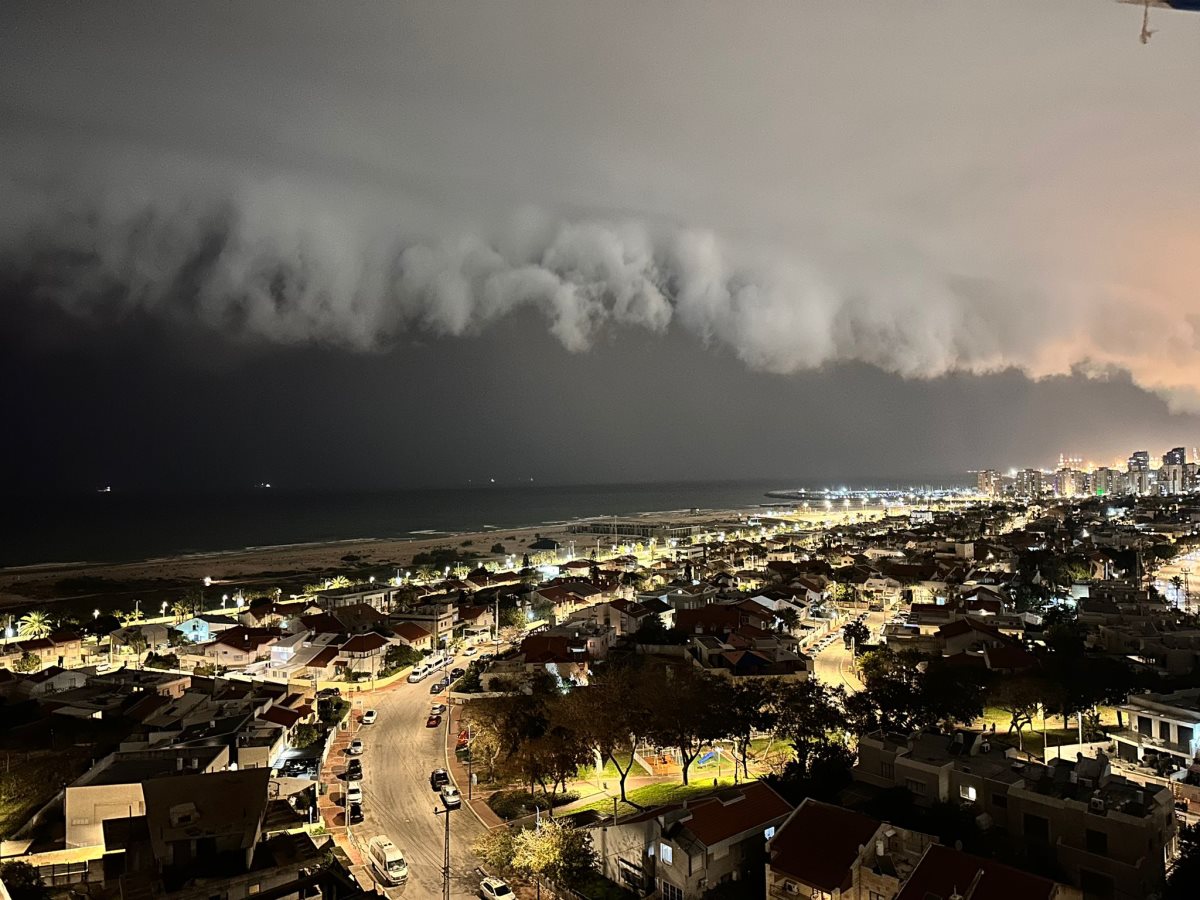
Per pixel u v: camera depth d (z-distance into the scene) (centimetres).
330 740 8925
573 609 17238
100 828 6047
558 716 7862
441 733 9306
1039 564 19600
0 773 7950
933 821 5419
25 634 15975
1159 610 13550
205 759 7225
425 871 5844
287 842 5019
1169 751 7331
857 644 12950
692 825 5375
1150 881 4888
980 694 8812
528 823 6631
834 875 4694
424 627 14625
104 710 9888
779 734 7862
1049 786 5475
